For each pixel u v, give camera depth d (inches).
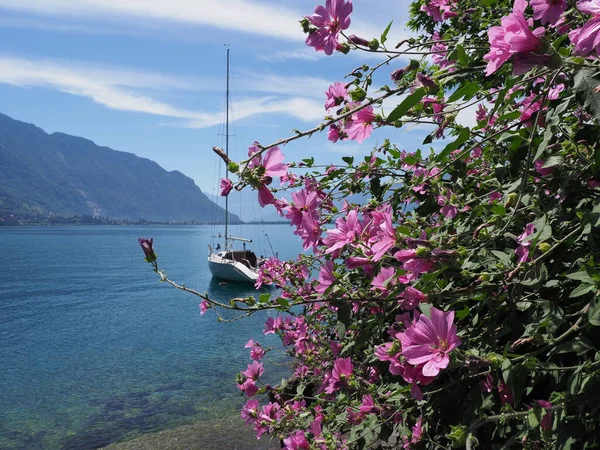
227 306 68.1
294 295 112.9
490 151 71.6
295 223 69.5
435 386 65.7
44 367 603.5
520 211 56.1
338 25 53.5
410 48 59.8
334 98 66.0
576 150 52.2
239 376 125.3
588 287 44.6
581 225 48.5
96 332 828.6
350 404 85.7
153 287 1489.9
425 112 56.4
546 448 47.6
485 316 61.2
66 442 356.8
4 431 384.2
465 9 91.8
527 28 36.4
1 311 1092.5
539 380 56.8
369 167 90.5
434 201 73.4
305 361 142.4
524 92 61.5
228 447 284.4
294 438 89.0
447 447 63.9
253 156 47.5
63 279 1760.6
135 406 423.8
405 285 54.7
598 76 38.4
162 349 660.7
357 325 73.0
